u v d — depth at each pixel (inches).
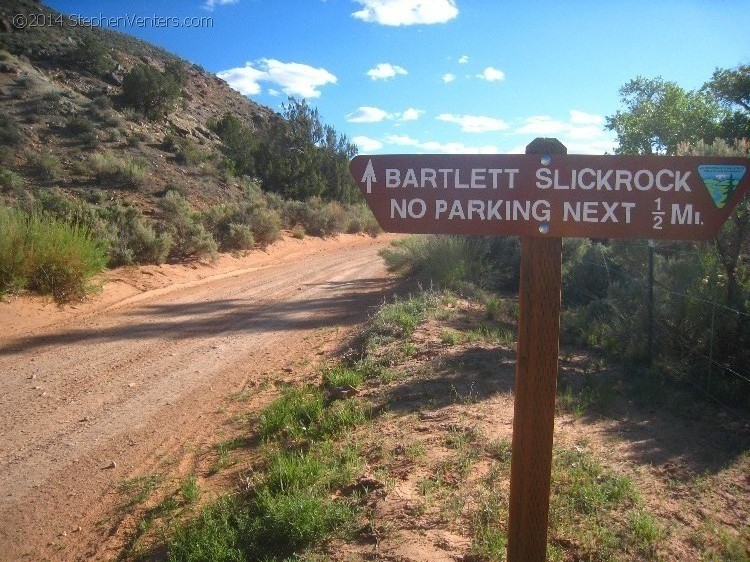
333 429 226.4
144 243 670.5
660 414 218.1
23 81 1419.8
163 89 1642.5
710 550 137.4
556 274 110.2
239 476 207.0
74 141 1259.8
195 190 1230.9
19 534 186.1
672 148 600.7
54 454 236.8
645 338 277.0
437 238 565.6
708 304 253.0
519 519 114.1
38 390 305.0
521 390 112.0
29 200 737.6
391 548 142.8
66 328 426.6
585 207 108.4
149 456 234.1
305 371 327.0
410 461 187.2
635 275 347.9
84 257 501.4
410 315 382.3
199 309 509.7
